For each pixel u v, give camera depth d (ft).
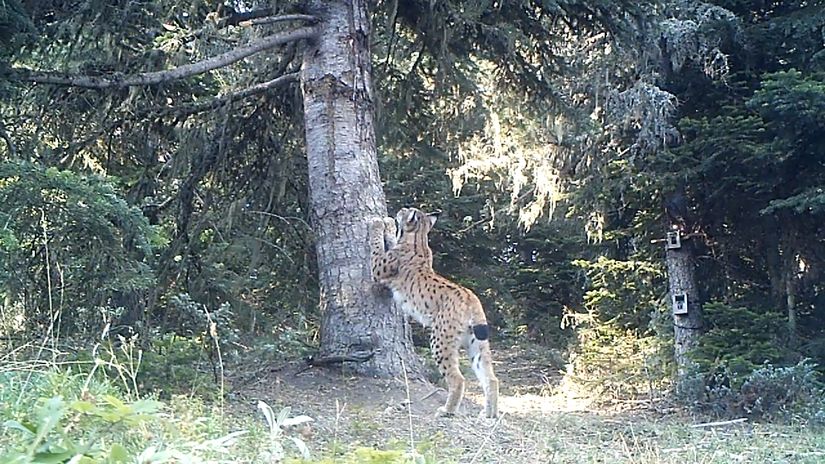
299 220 38.04
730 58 45.93
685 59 45.06
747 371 37.55
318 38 33.17
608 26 36.22
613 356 46.16
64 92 32.19
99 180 25.35
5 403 16.21
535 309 74.59
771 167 41.83
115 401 11.18
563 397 44.86
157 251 37.11
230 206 37.22
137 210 25.53
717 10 43.98
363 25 33.63
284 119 37.60
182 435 15.58
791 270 44.06
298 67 35.04
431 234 65.41
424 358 43.04
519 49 36.70
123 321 31.91
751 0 46.16
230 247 38.27
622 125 44.98
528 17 35.81
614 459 23.63
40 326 25.58
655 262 49.67
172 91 35.68
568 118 39.37
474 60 43.60
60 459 9.83
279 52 36.78
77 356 23.66
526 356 63.82
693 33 42.65
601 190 47.06
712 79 45.19
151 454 10.37
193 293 38.17
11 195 23.34
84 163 34.63
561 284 74.23
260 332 39.99
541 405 40.78
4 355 21.15
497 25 34.76
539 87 38.09
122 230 25.81
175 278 37.24
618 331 50.21
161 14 32.17
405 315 32.37
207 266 39.27
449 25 35.68
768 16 46.57
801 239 44.11
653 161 42.88
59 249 25.54
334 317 32.09
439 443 23.35
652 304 49.83
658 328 47.44
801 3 45.55
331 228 32.45
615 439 27.86
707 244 47.11
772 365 37.52
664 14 41.83
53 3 29.17
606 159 46.96
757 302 46.09
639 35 36.99
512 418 30.89
